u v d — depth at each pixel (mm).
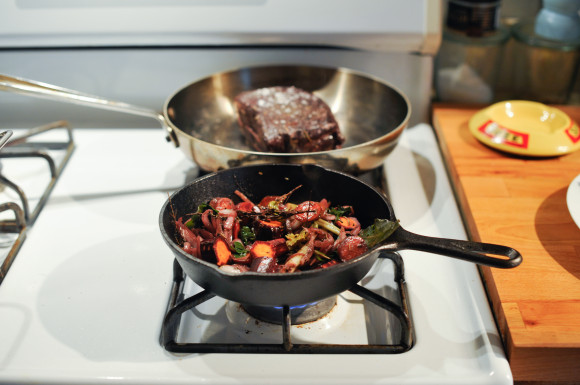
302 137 955
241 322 749
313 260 688
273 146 944
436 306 723
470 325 692
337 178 789
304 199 833
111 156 1110
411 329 682
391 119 1069
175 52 1159
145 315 716
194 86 1091
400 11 1084
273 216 733
